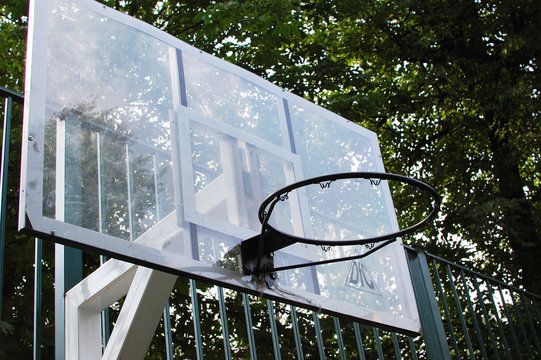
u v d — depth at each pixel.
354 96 8.56
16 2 7.60
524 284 9.05
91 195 2.12
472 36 9.70
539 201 10.16
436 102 9.85
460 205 9.09
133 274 2.52
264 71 8.67
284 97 3.13
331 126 3.28
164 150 2.46
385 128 10.69
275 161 2.89
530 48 9.17
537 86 8.80
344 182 3.14
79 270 2.84
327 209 2.98
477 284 4.62
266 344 6.37
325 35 9.94
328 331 6.64
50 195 2.01
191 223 2.39
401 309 3.01
